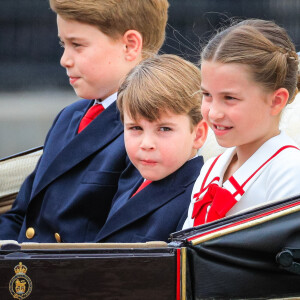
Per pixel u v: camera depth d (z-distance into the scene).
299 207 5.84
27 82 29.73
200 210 6.64
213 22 25.83
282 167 6.25
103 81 8.27
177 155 7.24
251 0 25.39
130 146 7.30
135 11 8.24
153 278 5.61
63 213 8.22
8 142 24.19
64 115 9.10
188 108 7.20
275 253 5.79
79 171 8.37
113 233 7.43
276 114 6.39
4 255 5.56
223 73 6.21
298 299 5.86
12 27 29.80
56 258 5.56
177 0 25.81
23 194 9.16
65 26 8.16
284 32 6.47
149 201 7.36
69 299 5.57
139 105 7.09
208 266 5.70
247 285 5.77
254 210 5.89
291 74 6.45
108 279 5.59
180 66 7.33
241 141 6.34
